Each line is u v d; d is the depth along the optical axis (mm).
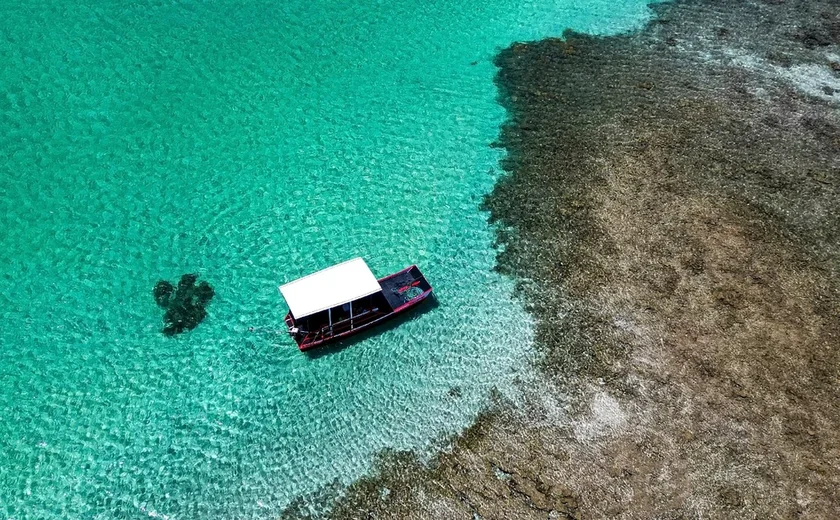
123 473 25422
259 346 29703
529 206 36250
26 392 27938
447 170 38781
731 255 33094
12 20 47312
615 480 24734
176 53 46594
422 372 28516
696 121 41688
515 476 24953
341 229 35125
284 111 42844
